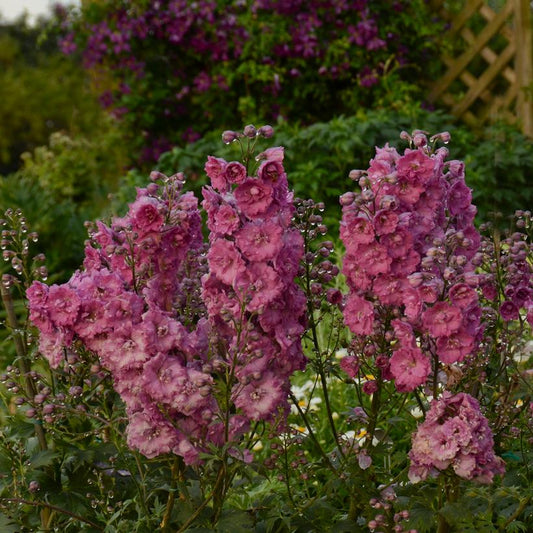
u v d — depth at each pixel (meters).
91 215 6.74
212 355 2.07
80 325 2.04
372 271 2.02
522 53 6.91
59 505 2.19
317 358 2.35
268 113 7.33
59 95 17.31
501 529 2.19
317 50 6.95
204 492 2.14
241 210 1.98
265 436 2.17
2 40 18.94
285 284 2.02
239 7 7.11
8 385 2.25
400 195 2.05
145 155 7.86
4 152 17.41
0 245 2.26
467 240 2.00
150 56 7.63
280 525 2.19
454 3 7.48
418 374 2.00
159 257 2.13
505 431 2.33
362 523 2.34
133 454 2.13
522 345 2.34
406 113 6.14
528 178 5.67
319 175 5.42
